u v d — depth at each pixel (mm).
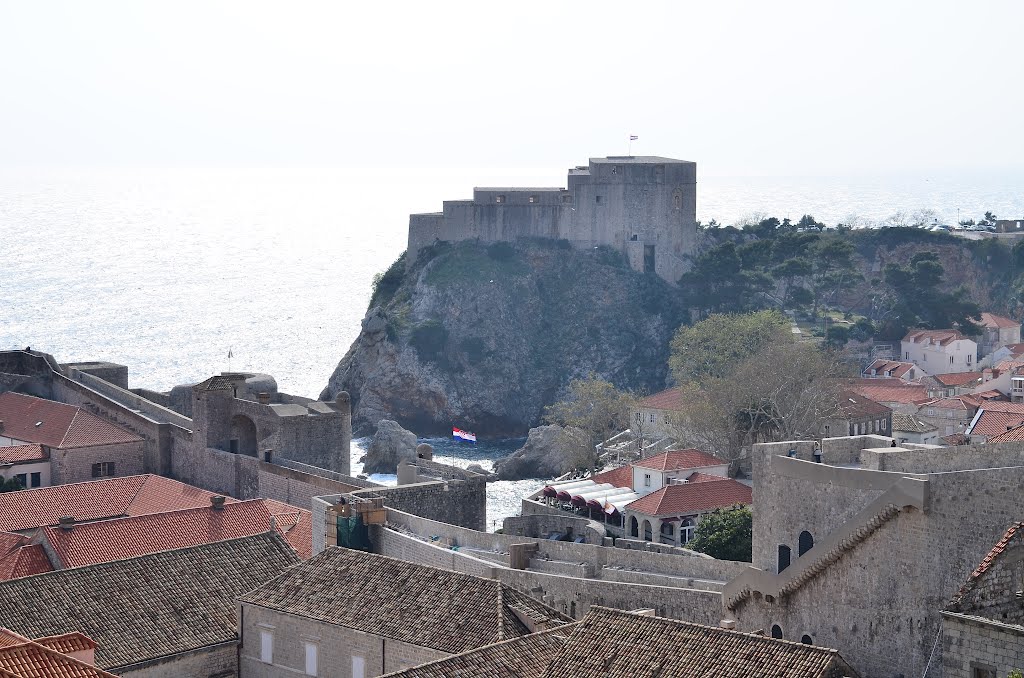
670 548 121438
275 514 137875
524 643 78438
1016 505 77812
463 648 83125
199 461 177625
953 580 76500
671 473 185500
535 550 107125
